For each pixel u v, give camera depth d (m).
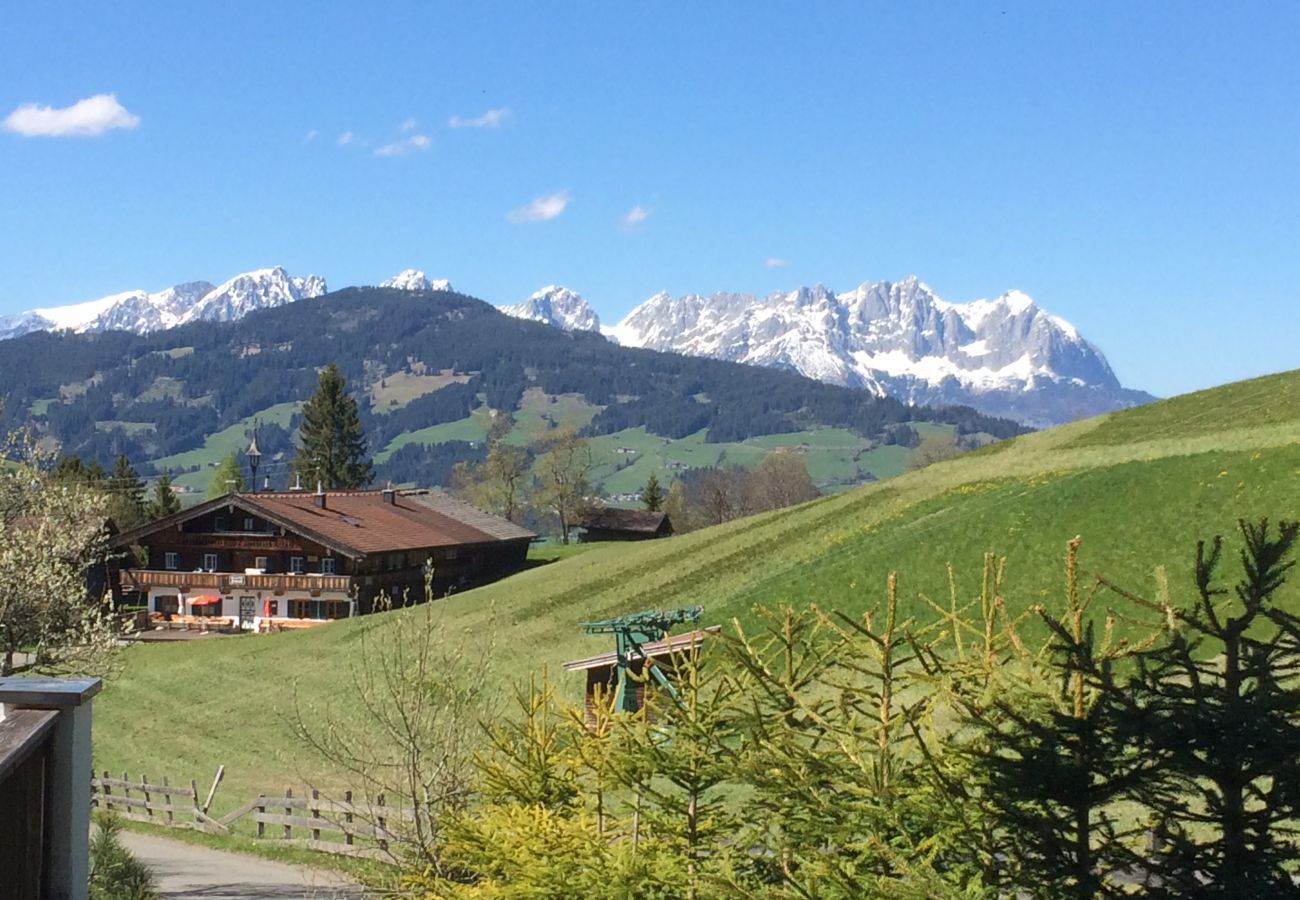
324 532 91.75
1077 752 9.29
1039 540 47.47
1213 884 8.85
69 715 6.33
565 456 157.25
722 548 71.00
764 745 11.13
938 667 10.91
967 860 10.04
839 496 77.25
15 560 32.22
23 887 5.98
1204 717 8.87
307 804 33.38
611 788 13.79
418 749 19.02
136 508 138.00
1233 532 42.50
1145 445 62.09
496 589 79.62
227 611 93.69
